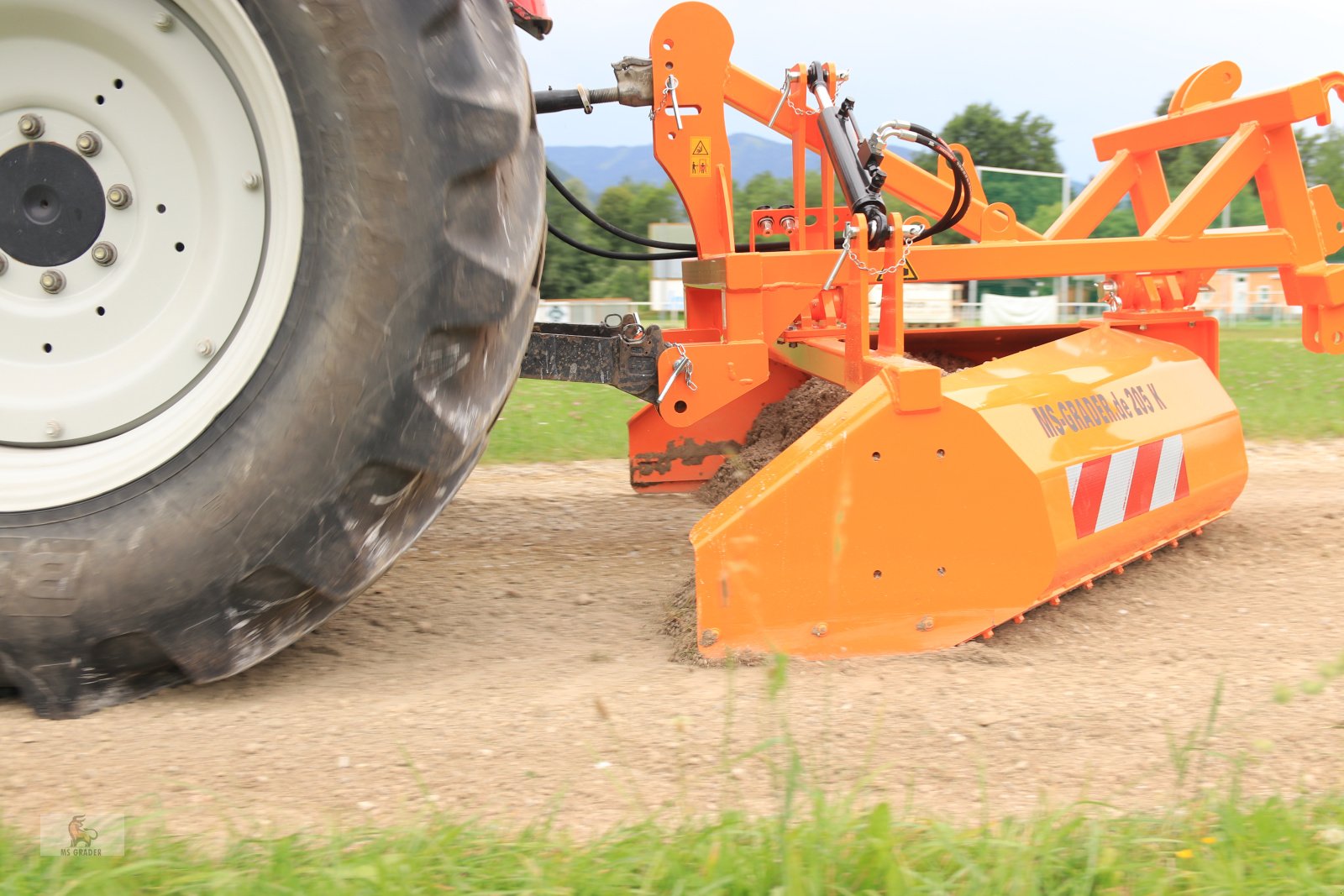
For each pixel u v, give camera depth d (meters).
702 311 4.11
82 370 2.27
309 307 2.14
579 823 1.75
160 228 2.26
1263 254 3.73
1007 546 2.73
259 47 2.09
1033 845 1.55
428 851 1.52
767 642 2.63
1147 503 3.19
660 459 4.38
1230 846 1.55
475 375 2.26
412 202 2.10
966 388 2.91
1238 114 3.83
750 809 1.80
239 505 2.14
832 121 3.38
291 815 1.77
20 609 2.12
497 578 3.34
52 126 2.24
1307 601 3.03
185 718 2.20
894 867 1.44
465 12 2.18
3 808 1.78
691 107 3.62
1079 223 4.27
